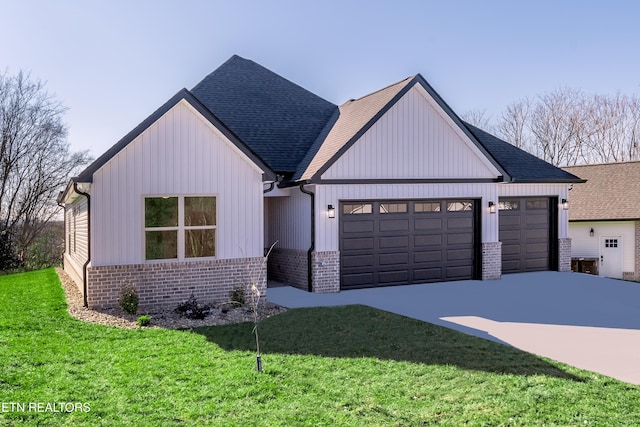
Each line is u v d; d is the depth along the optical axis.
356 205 15.61
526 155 20.72
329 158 14.95
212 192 12.88
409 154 16.19
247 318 11.07
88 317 10.92
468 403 6.05
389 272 16.06
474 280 17.30
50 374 7.00
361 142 15.45
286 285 16.39
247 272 13.16
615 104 46.12
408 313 11.68
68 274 20.69
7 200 31.97
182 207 12.62
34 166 32.69
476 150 17.14
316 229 14.91
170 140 12.42
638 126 45.53
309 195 15.16
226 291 12.95
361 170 15.45
